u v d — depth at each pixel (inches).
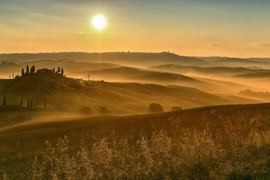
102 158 311.0
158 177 280.7
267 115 761.0
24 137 1195.9
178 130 658.2
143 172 287.4
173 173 289.3
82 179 277.0
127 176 284.2
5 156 626.2
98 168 295.9
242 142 370.3
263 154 314.7
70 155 503.2
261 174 259.8
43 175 340.2
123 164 298.4
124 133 807.7
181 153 326.3
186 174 281.9
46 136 1154.7
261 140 354.9
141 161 338.6
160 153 339.3
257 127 509.7
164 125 872.3
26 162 499.2
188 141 362.3
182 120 981.2
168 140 356.8
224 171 270.7
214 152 318.0
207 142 336.2
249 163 286.5
